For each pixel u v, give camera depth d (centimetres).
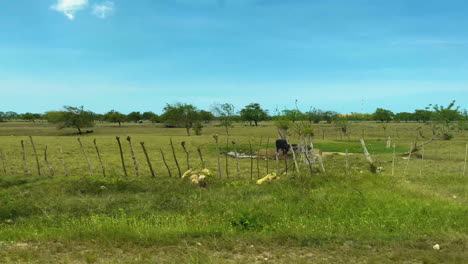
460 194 1240
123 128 8438
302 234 733
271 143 3891
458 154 2834
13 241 714
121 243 689
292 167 1997
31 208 1098
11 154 2712
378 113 9275
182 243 693
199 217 933
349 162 2398
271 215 910
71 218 997
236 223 852
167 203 1148
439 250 657
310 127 1786
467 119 4138
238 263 593
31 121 13850
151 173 1872
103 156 2731
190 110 7481
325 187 1226
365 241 703
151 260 599
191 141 4009
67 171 1997
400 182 1388
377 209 926
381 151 3138
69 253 642
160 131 7162
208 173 1523
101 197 1252
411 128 7288
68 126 6912
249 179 1731
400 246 677
